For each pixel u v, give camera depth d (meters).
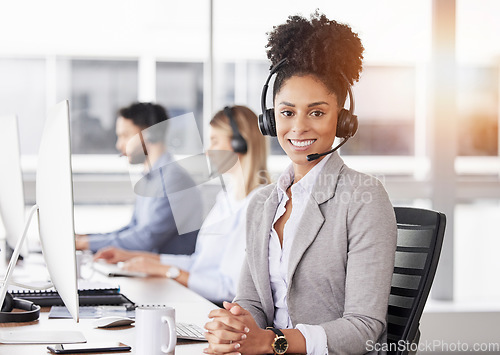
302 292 1.64
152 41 4.44
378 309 1.53
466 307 4.39
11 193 2.22
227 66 4.49
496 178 4.61
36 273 2.76
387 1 4.50
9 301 1.91
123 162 4.41
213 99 4.47
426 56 4.56
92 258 3.12
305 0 4.47
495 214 4.60
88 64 4.39
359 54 1.70
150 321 1.41
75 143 4.39
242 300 1.77
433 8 4.50
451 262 4.51
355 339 1.50
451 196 4.52
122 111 3.50
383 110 4.55
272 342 1.47
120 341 1.60
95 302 2.11
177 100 4.47
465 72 4.60
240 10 4.47
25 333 1.67
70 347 1.51
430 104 4.56
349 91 1.70
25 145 4.32
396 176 4.58
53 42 4.36
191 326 1.77
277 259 1.72
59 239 1.50
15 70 4.33
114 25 4.41
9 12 4.31
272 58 1.74
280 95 1.69
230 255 2.86
